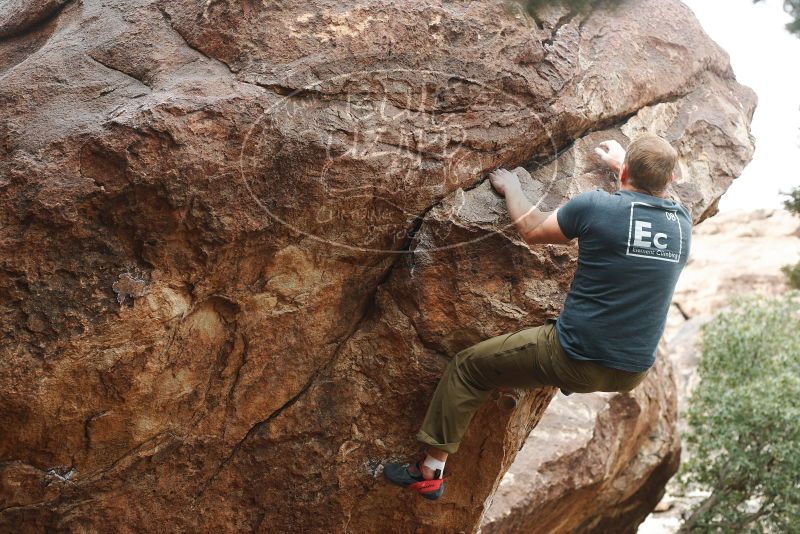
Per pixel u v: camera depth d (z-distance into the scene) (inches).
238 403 141.3
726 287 653.9
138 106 119.8
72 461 133.0
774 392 324.8
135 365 128.0
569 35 146.9
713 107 169.6
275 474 147.0
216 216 123.2
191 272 126.6
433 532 158.4
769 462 324.8
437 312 139.5
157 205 120.6
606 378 125.9
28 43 147.9
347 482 149.9
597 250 124.3
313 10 130.2
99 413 129.7
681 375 533.3
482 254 136.9
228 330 135.3
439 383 140.7
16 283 119.2
